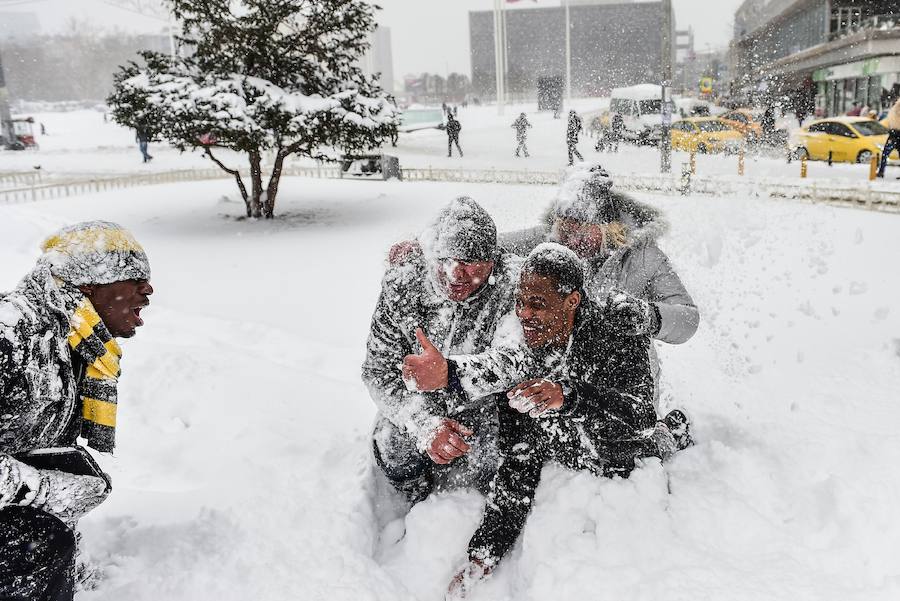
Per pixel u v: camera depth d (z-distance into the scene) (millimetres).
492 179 18266
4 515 1942
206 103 13117
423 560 2777
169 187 21156
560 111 45031
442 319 2641
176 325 6848
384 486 3203
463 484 3070
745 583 2291
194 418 4098
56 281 2133
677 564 2420
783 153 20906
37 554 1977
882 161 15148
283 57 14992
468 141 32000
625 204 3166
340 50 15750
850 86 33500
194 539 2732
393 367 2734
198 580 2508
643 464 2812
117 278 2172
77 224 2211
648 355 2883
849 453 3076
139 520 2898
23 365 1936
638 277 3066
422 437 2572
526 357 2457
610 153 23422
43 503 2004
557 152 25172
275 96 13586
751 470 2934
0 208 17125
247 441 3652
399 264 2693
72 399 2117
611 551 2482
